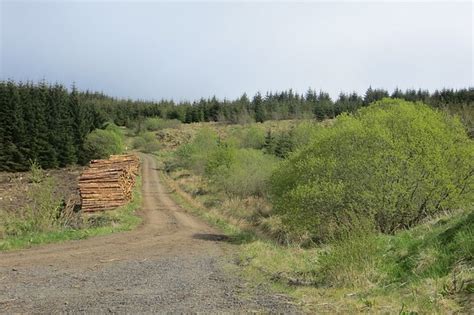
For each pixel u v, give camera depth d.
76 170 52.41
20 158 49.31
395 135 17.00
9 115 50.09
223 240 17.97
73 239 16.50
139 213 27.69
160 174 64.88
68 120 60.00
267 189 28.72
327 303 6.48
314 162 17.33
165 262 11.73
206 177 43.88
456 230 8.37
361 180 16.59
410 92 115.19
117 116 127.81
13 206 24.58
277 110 120.81
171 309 6.43
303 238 18.47
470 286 5.88
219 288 8.08
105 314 6.19
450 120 18.91
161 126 123.69
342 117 21.73
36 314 6.24
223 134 106.56
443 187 15.98
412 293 6.32
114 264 11.25
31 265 10.98
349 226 9.77
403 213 16.72
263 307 6.45
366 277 7.59
